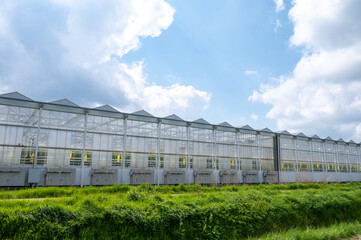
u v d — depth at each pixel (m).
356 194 17.94
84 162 28.47
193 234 9.83
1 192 16.95
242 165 39.28
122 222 9.02
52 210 8.70
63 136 27.78
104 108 29.94
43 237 7.87
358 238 11.41
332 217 14.61
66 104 27.94
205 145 36.59
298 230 11.29
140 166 31.53
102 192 17.89
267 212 12.20
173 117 34.19
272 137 43.59
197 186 22.75
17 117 25.92
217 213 10.68
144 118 31.88
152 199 11.91
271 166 42.44
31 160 25.89
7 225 7.79
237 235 10.52
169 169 32.53
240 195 13.79
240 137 39.97
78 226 8.52
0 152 24.70
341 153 52.28
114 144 30.42
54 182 25.45
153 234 9.29
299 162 45.19
